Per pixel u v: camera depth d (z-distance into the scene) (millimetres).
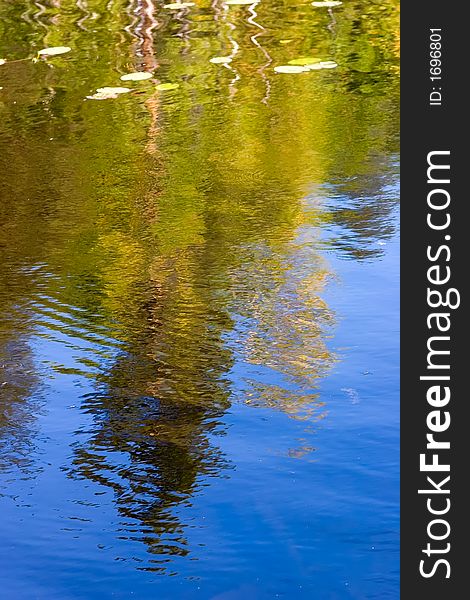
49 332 4871
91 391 4297
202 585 3057
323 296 5000
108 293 5258
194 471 3645
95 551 3254
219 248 5711
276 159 6996
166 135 7590
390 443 3732
